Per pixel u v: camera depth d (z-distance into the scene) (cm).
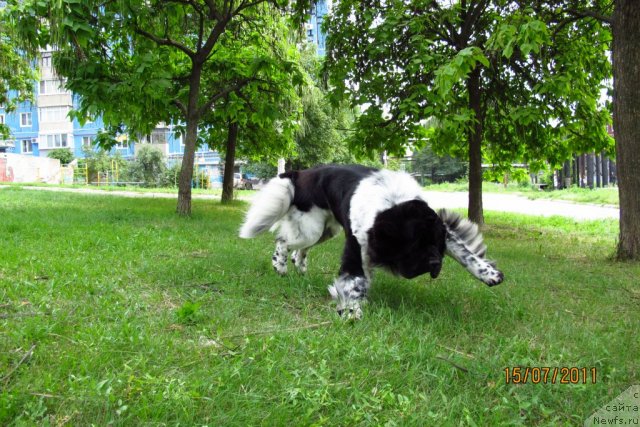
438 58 912
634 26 697
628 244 733
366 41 1048
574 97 964
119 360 304
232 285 482
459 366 309
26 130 5103
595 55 1045
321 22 1144
